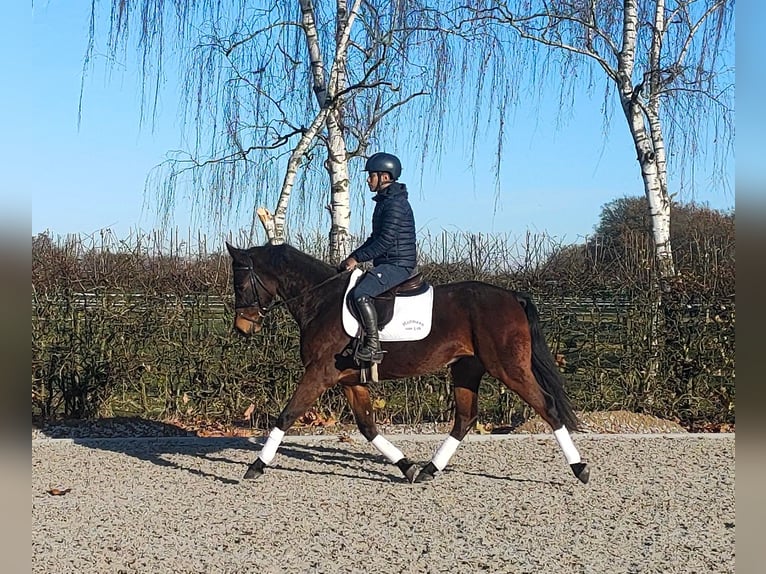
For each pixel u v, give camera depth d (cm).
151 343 981
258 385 964
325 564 507
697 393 998
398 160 689
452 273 994
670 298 998
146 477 723
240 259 721
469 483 706
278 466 771
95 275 989
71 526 579
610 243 1098
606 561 514
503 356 664
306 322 701
